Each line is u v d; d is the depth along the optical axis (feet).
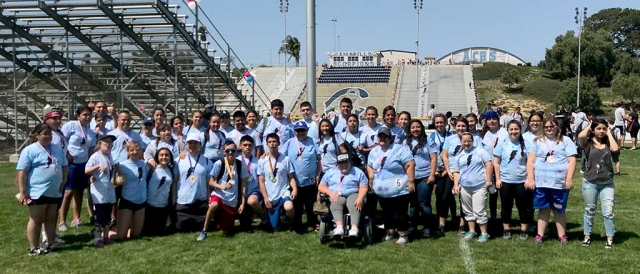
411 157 24.11
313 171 26.91
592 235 24.91
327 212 23.80
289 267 20.62
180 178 26.91
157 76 69.31
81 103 73.00
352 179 24.08
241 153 28.35
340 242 24.20
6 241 24.52
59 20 54.70
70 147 26.96
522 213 24.26
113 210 27.09
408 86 185.98
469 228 25.40
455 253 22.30
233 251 22.97
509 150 24.11
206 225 25.53
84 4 51.34
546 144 23.32
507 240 24.32
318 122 29.94
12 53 61.16
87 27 58.59
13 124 71.41
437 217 27.02
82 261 21.56
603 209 22.91
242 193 26.63
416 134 25.49
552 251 22.35
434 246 23.50
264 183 26.76
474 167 24.11
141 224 25.64
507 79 192.24
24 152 21.94
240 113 29.48
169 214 27.22
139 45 60.54
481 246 23.39
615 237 24.49
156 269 20.52
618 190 37.42
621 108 67.36
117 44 61.21
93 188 23.93
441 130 27.71
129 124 28.14
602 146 22.82
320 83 193.36
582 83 164.45
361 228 23.79
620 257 21.33
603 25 310.65
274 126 30.01
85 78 68.28
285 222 26.96
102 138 24.35
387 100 173.68
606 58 212.84
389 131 24.25
